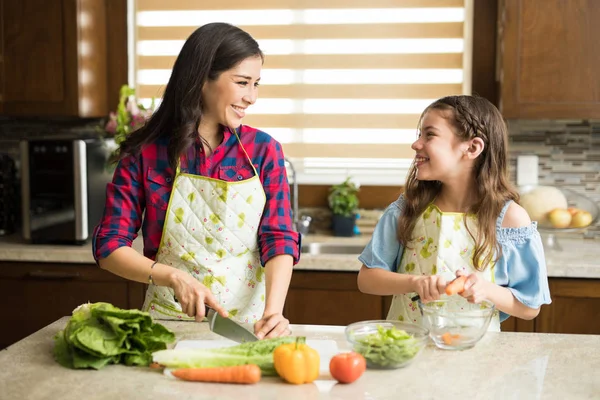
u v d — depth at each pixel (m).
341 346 1.66
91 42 3.40
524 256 1.96
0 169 3.37
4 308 3.13
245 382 1.45
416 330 1.61
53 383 1.46
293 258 1.99
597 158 3.40
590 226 3.36
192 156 1.99
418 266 2.05
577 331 2.85
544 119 3.27
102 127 3.66
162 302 2.01
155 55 3.64
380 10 3.48
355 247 3.27
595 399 1.39
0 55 3.29
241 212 2.00
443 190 2.06
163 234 2.02
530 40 2.98
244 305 2.04
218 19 3.58
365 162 3.61
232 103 1.90
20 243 3.21
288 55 3.55
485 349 1.66
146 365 1.56
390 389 1.43
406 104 3.52
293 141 3.60
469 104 1.96
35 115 3.33
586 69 2.96
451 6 3.45
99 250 1.91
